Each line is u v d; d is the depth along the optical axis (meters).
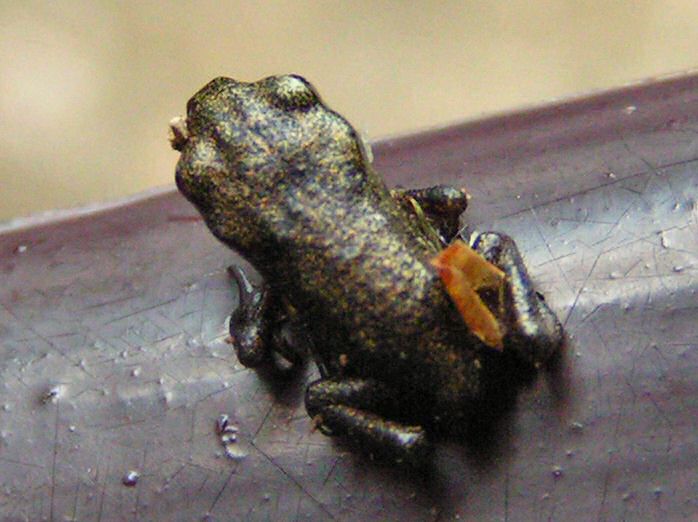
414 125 0.13
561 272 0.05
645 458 0.05
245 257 0.06
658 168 0.05
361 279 0.06
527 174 0.06
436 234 0.06
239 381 0.05
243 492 0.05
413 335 0.06
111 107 0.13
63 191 0.13
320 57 0.13
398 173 0.06
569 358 0.05
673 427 0.05
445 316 0.06
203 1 0.14
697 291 0.05
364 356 0.06
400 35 0.13
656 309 0.05
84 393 0.05
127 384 0.05
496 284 0.05
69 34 0.13
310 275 0.06
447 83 0.13
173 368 0.05
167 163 0.13
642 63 0.13
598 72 0.13
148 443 0.05
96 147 0.13
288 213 0.06
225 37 0.13
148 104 0.13
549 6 0.13
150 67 0.13
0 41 0.13
